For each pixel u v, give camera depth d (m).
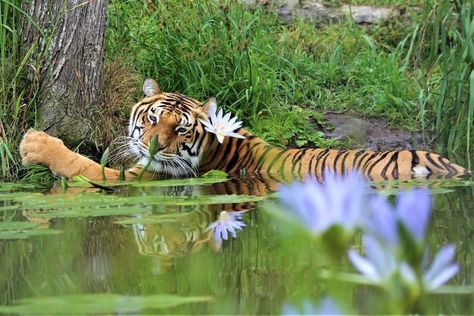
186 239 6.38
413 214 2.65
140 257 5.73
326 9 16.78
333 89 14.40
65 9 10.96
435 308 4.25
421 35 14.44
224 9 12.84
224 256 5.71
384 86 14.19
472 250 5.78
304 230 2.71
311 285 4.80
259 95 12.77
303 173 10.74
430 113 13.65
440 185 9.21
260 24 14.28
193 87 12.64
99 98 11.42
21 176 10.45
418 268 2.70
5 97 10.78
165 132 10.35
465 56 12.59
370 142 13.09
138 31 13.19
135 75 12.30
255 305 4.34
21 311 4.06
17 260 5.72
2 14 11.34
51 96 10.98
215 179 9.73
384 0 17.45
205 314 4.18
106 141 11.32
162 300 4.25
